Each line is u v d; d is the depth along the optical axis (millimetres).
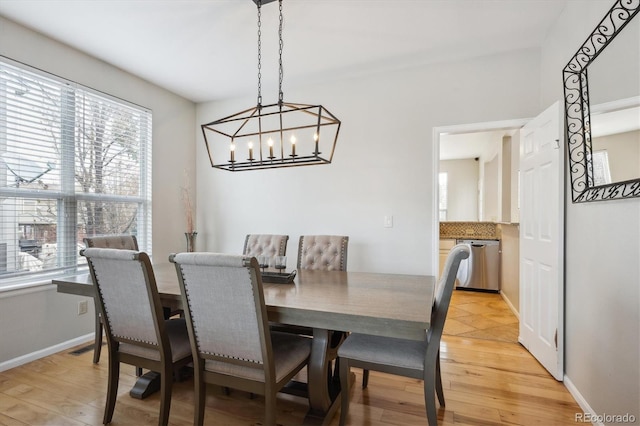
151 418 1839
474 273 4887
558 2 2221
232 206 4039
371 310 1484
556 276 2244
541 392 2105
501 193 5000
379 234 3330
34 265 2609
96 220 3074
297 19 2418
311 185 3623
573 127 2080
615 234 1611
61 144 2787
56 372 2371
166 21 2445
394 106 3277
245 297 1405
